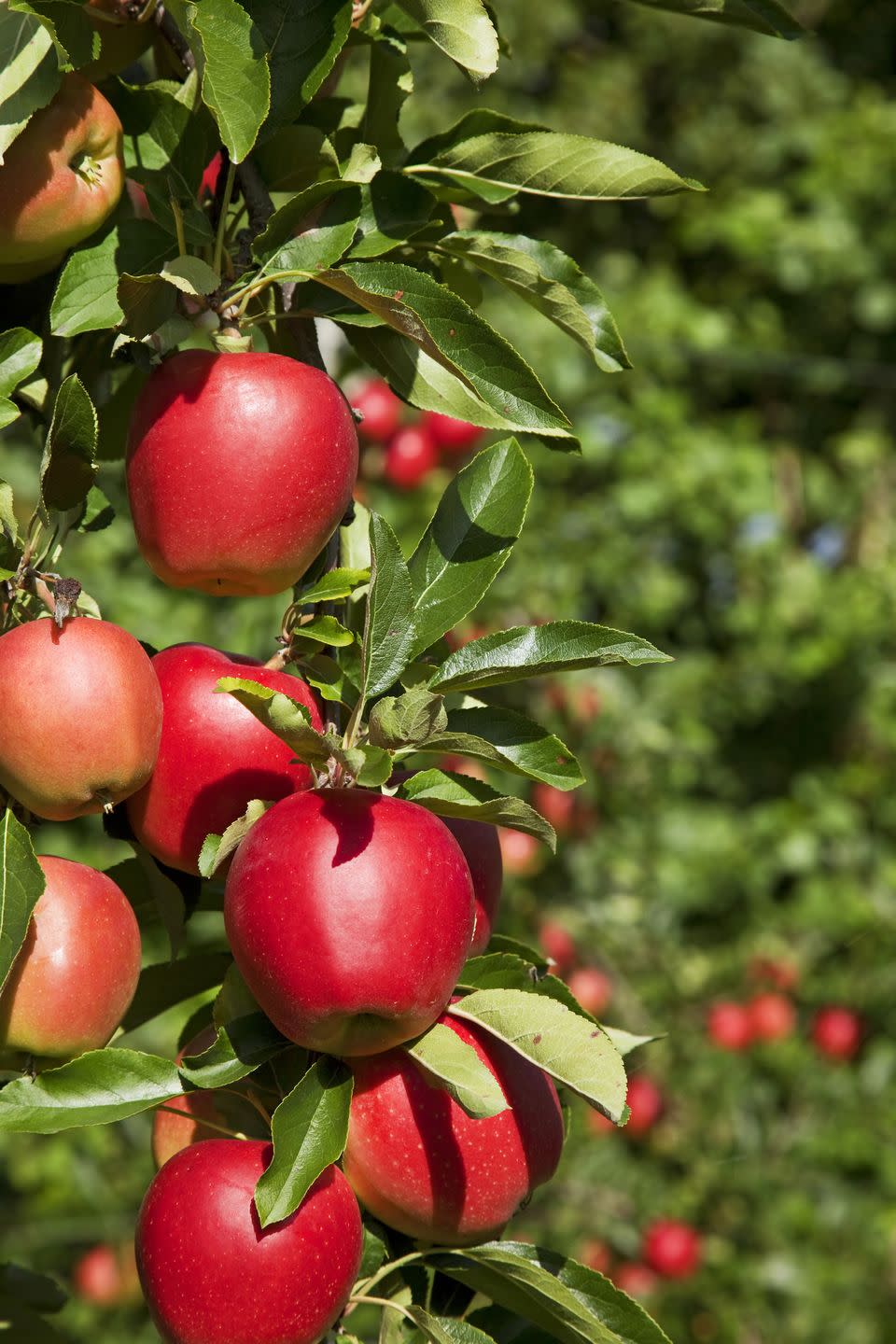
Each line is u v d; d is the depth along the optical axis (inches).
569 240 231.0
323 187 63.3
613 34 242.4
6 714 61.2
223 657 63.7
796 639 196.2
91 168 63.3
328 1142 61.1
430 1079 62.1
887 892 183.8
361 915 60.4
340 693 64.3
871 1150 160.9
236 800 62.7
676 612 199.2
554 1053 62.0
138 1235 61.9
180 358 63.1
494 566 64.5
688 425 201.3
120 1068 61.9
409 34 68.4
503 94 222.7
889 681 201.9
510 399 63.1
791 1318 151.6
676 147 235.8
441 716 61.1
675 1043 164.6
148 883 65.6
